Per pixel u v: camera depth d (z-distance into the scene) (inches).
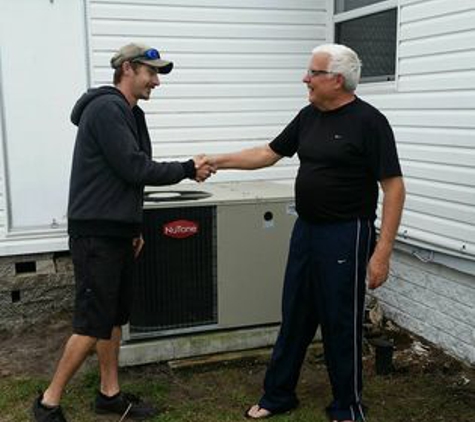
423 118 171.2
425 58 168.9
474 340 161.8
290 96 212.4
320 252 126.5
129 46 128.9
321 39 213.3
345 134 121.1
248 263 163.8
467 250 158.1
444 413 141.2
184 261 158.9
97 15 188.5
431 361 166.7
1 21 181.0
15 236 189.2
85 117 123.9
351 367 130.2
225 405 144.8
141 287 156.6
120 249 127.9
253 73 207.0
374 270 122.4
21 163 188.5
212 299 163.2
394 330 185.6
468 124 156.2
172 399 147.3
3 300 190.4
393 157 120.1
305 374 160.4
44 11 184.4
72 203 126.1
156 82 132.0
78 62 189.6
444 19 161.3
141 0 191.9
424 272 177.8
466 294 163.6
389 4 182.5
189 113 201.8
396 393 150.3
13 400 145.9
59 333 185.6
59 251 195.3
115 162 121.6
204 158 138.1
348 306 126.8
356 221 124.6
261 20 205.2
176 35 196.9
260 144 211.2
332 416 134.6
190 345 163.0
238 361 164.9
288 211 164.9
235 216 160.4
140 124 133.4
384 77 189.3
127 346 159.3
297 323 135.2
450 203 163.6
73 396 146.9
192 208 156.9
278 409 139.7
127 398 141.2
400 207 120.8
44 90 187.9
